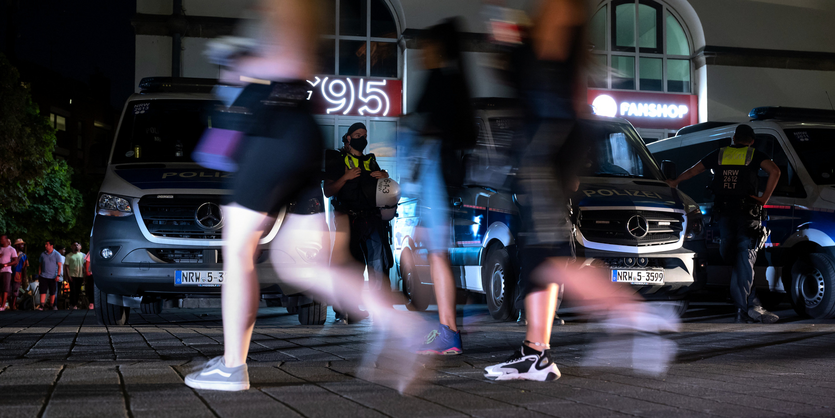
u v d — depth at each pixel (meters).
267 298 6.68
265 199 3.01
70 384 3.13
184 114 7.76
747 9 20.17
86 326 6.85
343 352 4.52
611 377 3.50
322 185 6.80
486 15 3.56
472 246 7.88
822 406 2.77
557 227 3.39
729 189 7.54
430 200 4.38
